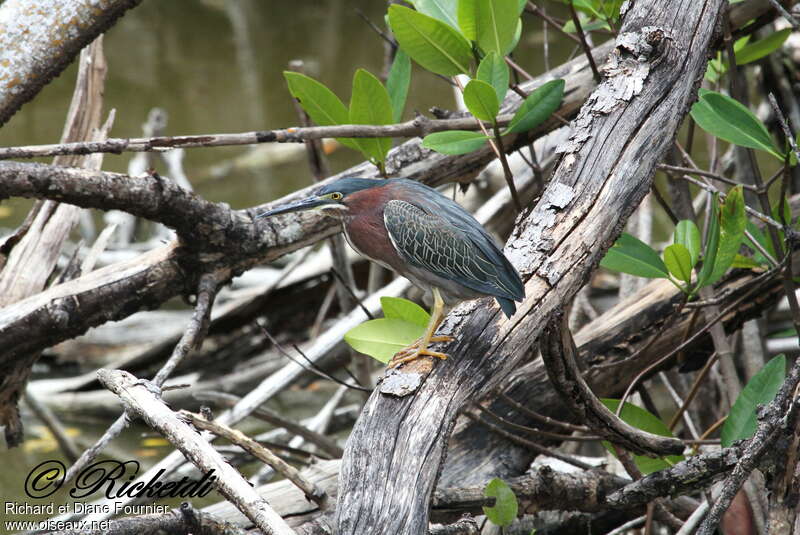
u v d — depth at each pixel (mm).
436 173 8180
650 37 6059
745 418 6086
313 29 26656
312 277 11867
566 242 5449
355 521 4098
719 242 6230
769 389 6105
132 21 27906
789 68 10586
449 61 6922
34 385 12586
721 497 4766
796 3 8648
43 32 7242
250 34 26406
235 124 20109
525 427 6992
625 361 7246
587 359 7801
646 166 5691
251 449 5527
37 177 6605
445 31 6719
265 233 7699
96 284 7434
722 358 7426
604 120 5875
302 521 6445
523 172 10453
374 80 6875
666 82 5977
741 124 6555
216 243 7543
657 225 15938
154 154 15922
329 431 11172
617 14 7668
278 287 11797
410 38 6766
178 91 22109
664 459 6477
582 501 6648
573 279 5332
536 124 6801
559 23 9211
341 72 22953
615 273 13406
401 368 5086
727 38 7172
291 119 20375
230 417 8609
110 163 18156
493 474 7109
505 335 5172
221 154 19125
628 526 7191
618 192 5586
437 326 5996
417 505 4172
